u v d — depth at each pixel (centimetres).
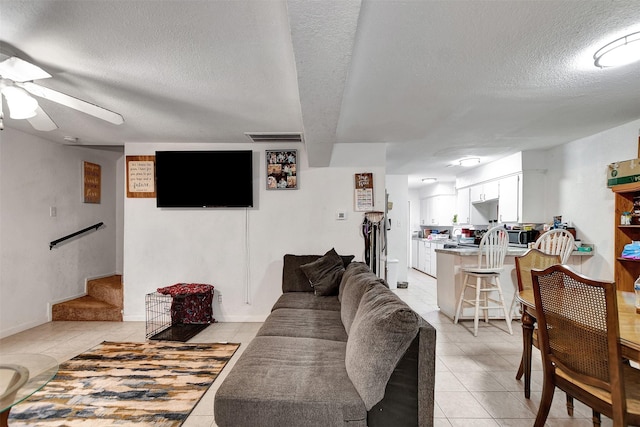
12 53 183
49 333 350
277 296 395
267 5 145
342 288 287
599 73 212
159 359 280
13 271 351
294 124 319
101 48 180
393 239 641
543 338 167
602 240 352
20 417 195
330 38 131
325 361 176
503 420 194
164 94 244
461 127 330
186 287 371
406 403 142
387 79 220
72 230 429
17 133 355
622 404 127
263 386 148
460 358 285
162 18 154
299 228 396
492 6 146
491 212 565
